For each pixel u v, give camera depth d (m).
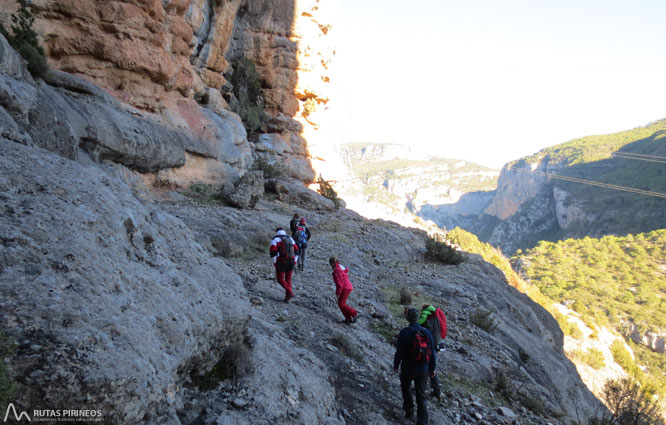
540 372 9.75
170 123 14.99
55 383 1.91
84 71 12.52
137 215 3.42
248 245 10.48
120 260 2.80
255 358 3.72
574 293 82.25
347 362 5.25
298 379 3.87
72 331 2.10
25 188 2.74
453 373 6.49
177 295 3.08
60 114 8.39
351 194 32.72
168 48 14.98
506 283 18.31
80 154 9.75
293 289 7.68
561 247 117.19
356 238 15.12
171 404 2.55
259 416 3.06
